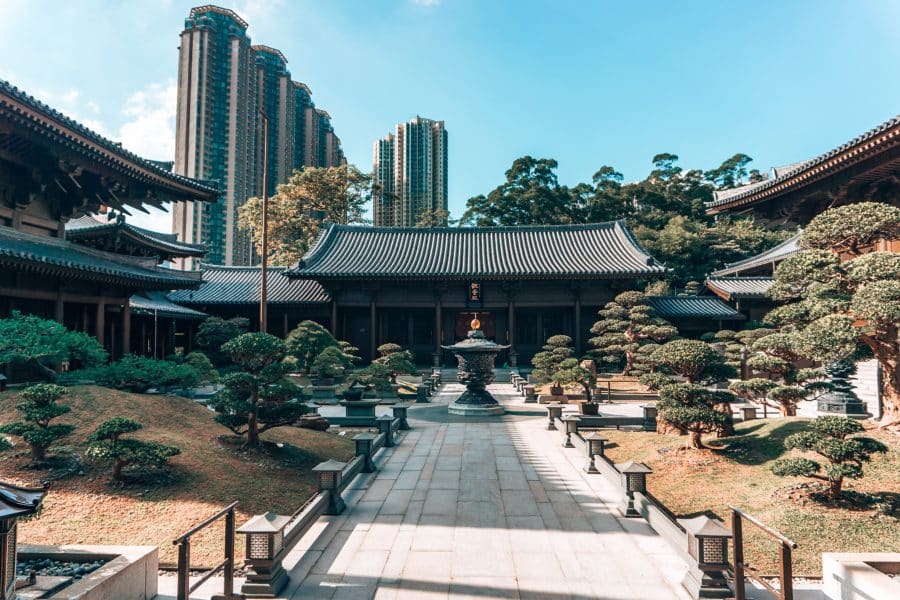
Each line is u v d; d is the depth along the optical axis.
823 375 17.27
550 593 7.79
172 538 10.11
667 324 37.53
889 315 12.75
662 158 112.00
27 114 18.59
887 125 16.16
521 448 18.06
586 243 50.81
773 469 11.75
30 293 22.75
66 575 7.36
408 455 17.00
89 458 12.84
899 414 14.69
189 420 17.22
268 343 15.06
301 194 70.81
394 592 7.84
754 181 105.75
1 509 5.66
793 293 17.05
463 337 50.22
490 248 50.84
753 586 8.28
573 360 29.75
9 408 14.89
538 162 89.56
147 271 28.72
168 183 26.61
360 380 30.34
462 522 10.82
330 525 10.66
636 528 10.44
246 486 12.80
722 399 15.15
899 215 14.50
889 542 10.08
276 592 7.74
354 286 47.72
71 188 25.72
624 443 19.31
